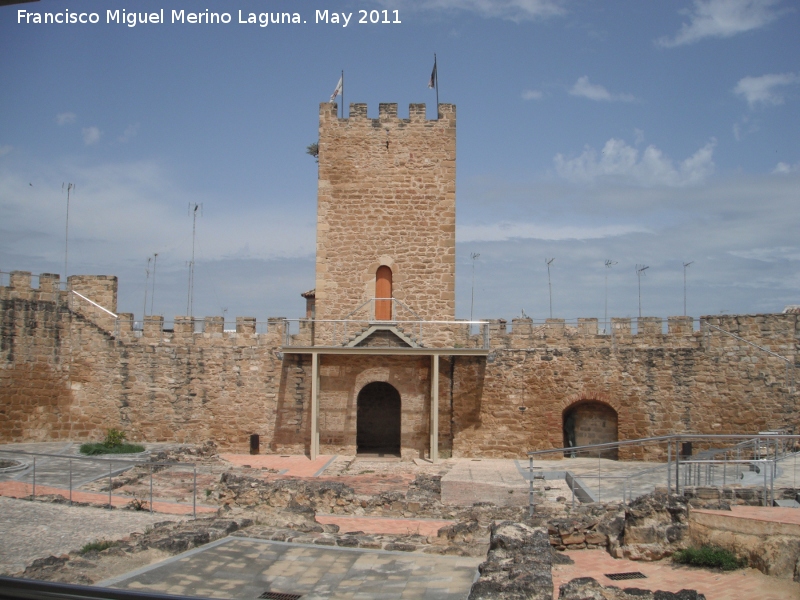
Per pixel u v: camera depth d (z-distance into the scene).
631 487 23.11
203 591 11.80
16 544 15.33
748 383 30.11
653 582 13.84
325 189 34.34
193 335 33.47
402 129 34.47
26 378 31.20
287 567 13.09
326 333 33.41
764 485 17.78
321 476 26.94
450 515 20.22
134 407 33.00
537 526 16.80
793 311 32.56
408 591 11.98
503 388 32.62
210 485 22.92
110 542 14.46
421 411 32.62
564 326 32.53
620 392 31.66
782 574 13.55
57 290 32.59
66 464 25.95
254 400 33.12
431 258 33.94
